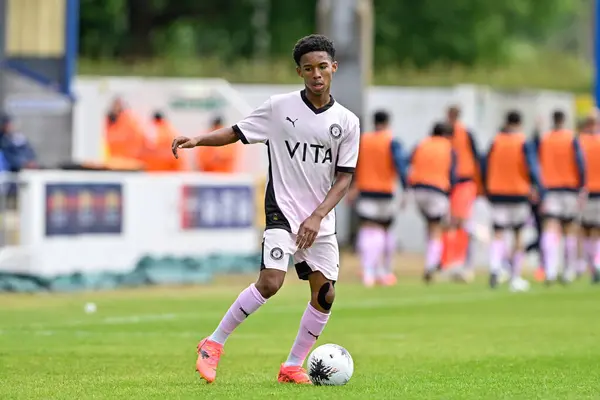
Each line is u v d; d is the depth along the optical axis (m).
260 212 75.81
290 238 29.09
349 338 44.06
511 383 30.66
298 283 68.50
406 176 68.19
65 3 80.81
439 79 120.75
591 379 31.83
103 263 64.88
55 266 62.59
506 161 67.19
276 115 29.12
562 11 187.12
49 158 88.75
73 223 63.47
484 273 79.19
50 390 29.45
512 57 180.25
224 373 33.75
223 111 92.25
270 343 42.41
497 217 67.44
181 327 47.22
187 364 35.88
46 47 81.19
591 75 135.25
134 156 81.69
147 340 42.84
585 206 71.69
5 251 61.97
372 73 119.19
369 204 69.19
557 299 60.59
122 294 61.56
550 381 31.25
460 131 71.62
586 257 72.44
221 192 71.62
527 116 97.69
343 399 26.78
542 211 70.56
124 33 162.00
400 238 94.38
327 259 29.52
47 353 38.69
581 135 72.25
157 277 66.56
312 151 29.06
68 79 81.12
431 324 49.00
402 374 33.25
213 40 173.62
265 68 116.69
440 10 164.50
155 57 158.25
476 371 34.09
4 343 41.50
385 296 62.00
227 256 71.94
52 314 51.91
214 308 55.03
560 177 69.75
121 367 35.06
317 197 29.31
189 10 160.38
